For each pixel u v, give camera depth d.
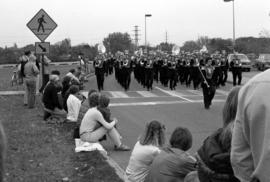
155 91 26.78
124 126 13.87
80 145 9.66
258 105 2.38
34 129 12.09
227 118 3.50
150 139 6.61
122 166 8.74
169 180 4.95
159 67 32.44
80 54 33.94
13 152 9.16
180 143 5.17
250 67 47.34
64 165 8.31
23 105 17.52
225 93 25.11
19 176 7.43
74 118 12.65
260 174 2.36
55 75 13.52
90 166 8.13
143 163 6.51
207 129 13.24
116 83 33.00
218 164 3.40
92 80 36.44
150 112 17.22
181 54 31.94
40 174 7.62
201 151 3.61
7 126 12.48
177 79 28.86
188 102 20.70
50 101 13.22
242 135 2.53
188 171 4.95
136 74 35.31
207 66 18.16
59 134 11.42
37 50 17.91
